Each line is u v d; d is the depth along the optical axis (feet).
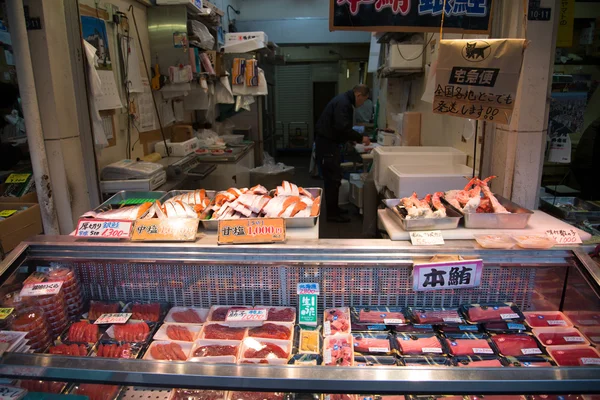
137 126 12.39
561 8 8.68
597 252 5.19
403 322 5.24
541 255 5.11
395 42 15.42
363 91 14.87
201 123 19.17
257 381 3.58
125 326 5.22
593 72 11.21
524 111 7.69
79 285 5.65
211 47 16.33
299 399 4.35
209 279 5.53
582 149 11.01
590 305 4.88
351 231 15.52
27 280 5.20
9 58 9.52
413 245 5.24
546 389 3.51
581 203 8.63
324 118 15.39
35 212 8.16
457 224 5.60
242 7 26.50
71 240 5.47
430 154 10.81
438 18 7.47
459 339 5.04
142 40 12.67
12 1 7.40
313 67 31.65
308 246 5.19
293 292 5.50
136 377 3.66
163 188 10.54
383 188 11.49
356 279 5.41
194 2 13.41
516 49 5.94
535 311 5.52
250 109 22.00
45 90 8.02
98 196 9.45
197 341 4.99
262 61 22.21
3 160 9.59
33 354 3.90
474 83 6.25
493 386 3.50
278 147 33.47
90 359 3.83
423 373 3.59
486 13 7.44
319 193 6.99
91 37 9.41
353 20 7.49
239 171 16.08
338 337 5.00
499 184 8.30
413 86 16.43
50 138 8.23
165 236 5.37
